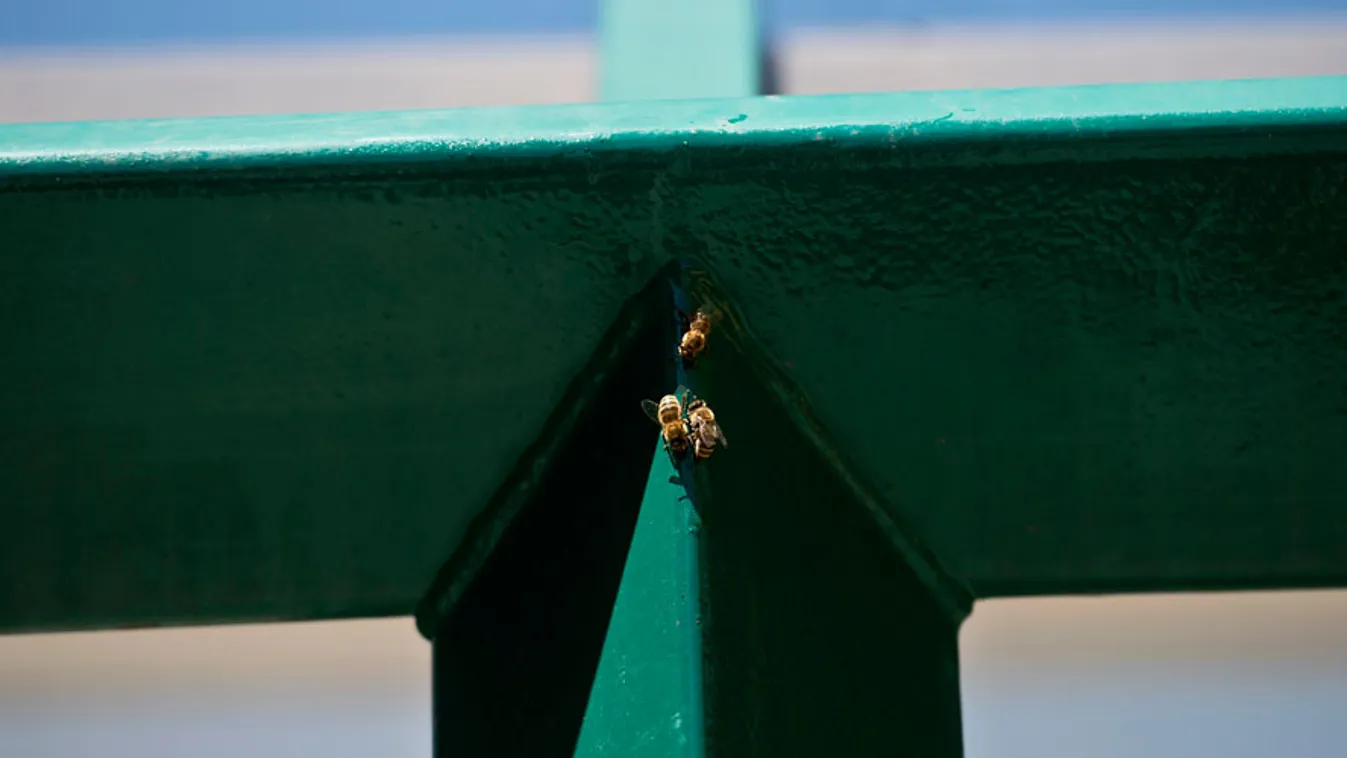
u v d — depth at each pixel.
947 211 1.20
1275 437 1.23
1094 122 1.19
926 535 1.24
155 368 1.21
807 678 1.20
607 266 1.21
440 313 1.21
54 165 1.19
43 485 1.22
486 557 1.24
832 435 1.23
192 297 1.20
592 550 1.21
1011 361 1.22
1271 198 1.19
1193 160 1.19
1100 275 1.21
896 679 1.22
